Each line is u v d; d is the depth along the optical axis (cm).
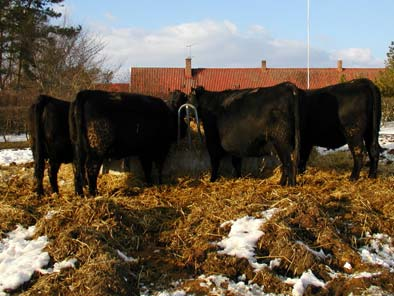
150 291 516
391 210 675
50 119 847
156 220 677
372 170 914
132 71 4353
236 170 988
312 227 603
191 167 1022
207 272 543
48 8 3441
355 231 620
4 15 3250
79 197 775
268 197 696
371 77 4447
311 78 4469
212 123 948
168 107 959
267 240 580
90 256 554
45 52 2870
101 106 826
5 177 1027
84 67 2494
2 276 534
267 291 516
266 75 4469
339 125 922
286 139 841
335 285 522
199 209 680
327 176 935
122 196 831
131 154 885
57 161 879
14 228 647
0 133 2408
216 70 4497
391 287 515
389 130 2339
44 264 550
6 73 3397
